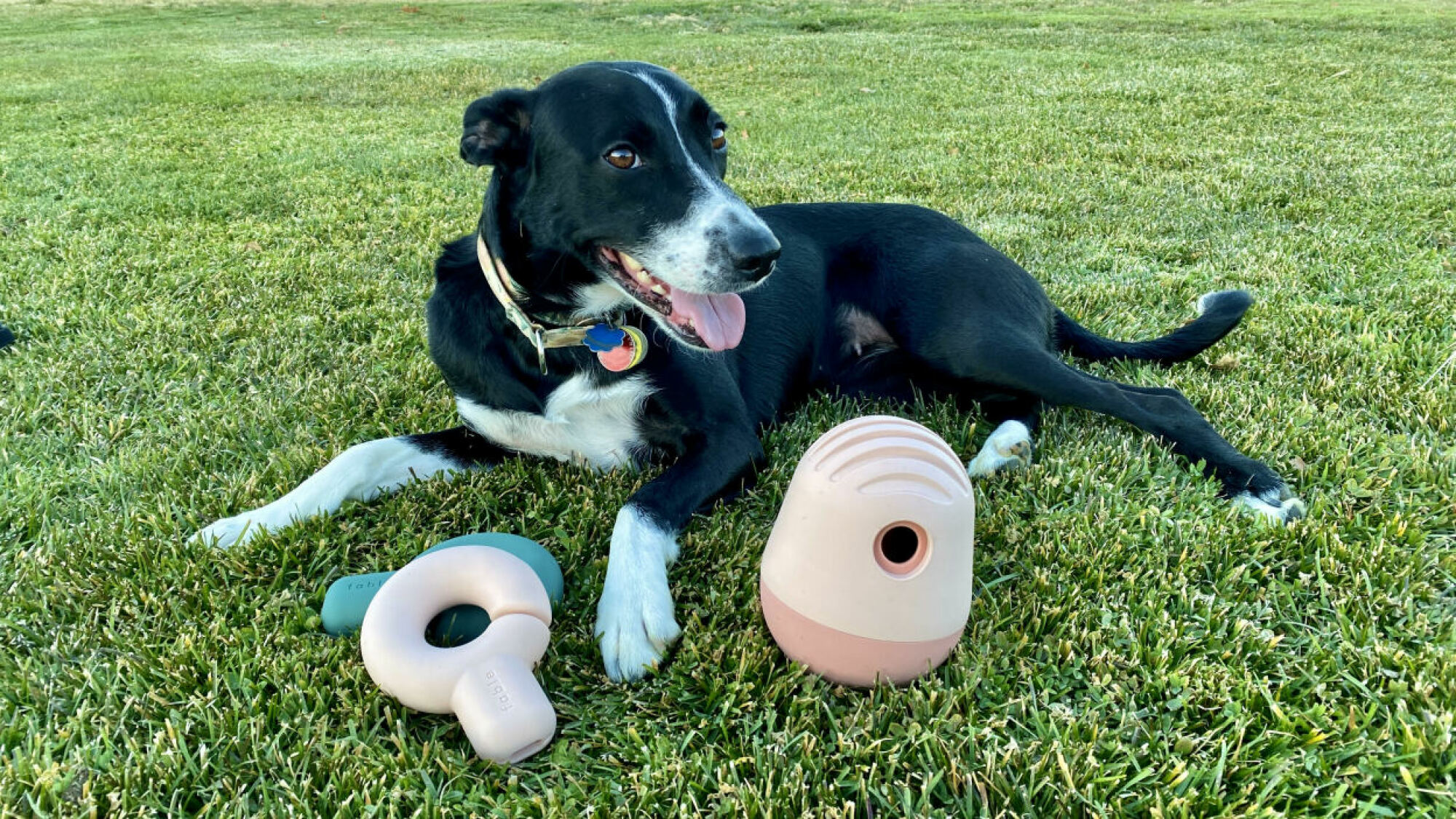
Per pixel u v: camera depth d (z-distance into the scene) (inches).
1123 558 33.7
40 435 42.9
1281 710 28.1
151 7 322.0
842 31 217.8
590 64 37.4
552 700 29.5
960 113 113.3
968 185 80.2
